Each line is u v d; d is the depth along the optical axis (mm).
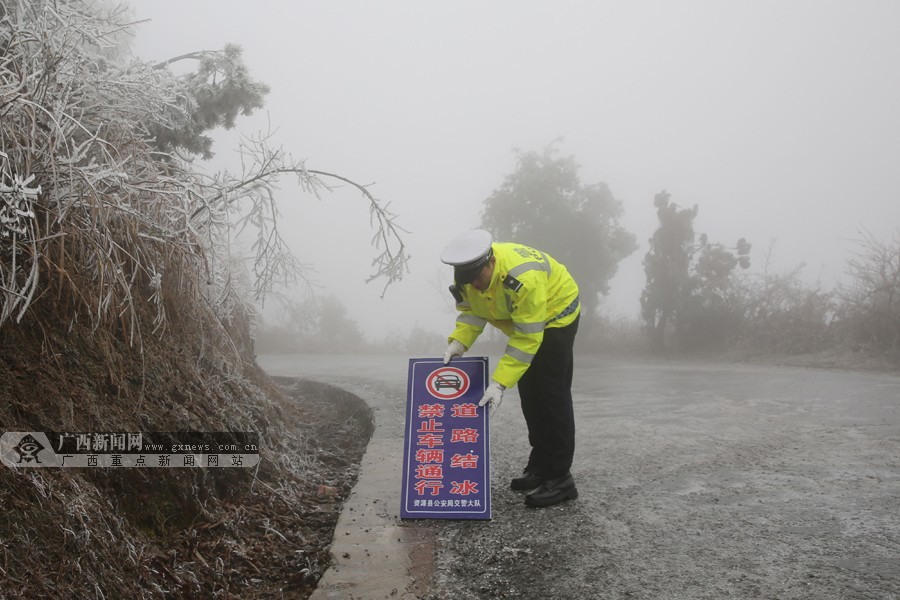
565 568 2807
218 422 3695
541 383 3691
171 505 2936
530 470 4039
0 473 2096
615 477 4160
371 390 8711
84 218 2971
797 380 8953
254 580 2822
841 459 4297
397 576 2783
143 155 3779
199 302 4078
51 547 2051
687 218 15547
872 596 2379
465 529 3354
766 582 2541
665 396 7848
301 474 4473
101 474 2602
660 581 2613
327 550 3119
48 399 2564
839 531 3021
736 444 4922
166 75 4797
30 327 2746
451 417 3666
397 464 4590
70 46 3160
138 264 3166
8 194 2393
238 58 5355
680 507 3500
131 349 3312
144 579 2393
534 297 3379
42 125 2842
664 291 15578
